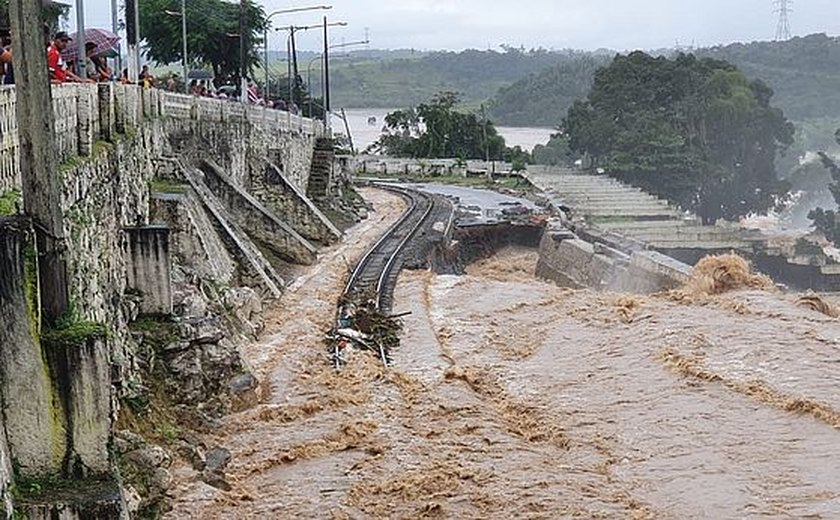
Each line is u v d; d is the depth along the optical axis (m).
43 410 16.73
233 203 53.19
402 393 33.91
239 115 60.19
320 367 36.22
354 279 52.09
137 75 44.38
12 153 19.66
